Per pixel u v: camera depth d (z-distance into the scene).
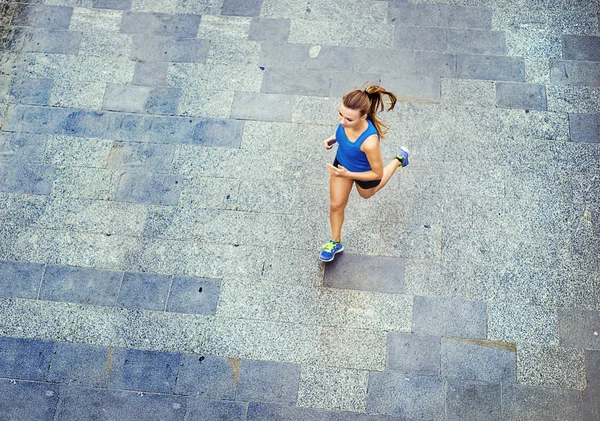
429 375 4.78
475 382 4.75
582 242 5.20
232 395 4.79
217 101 6.00
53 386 4.86
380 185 4.53
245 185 5.58
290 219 5.41
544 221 5.30
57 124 5.93
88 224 5.46
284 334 4.96
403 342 4.89
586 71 5.99
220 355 4.92
